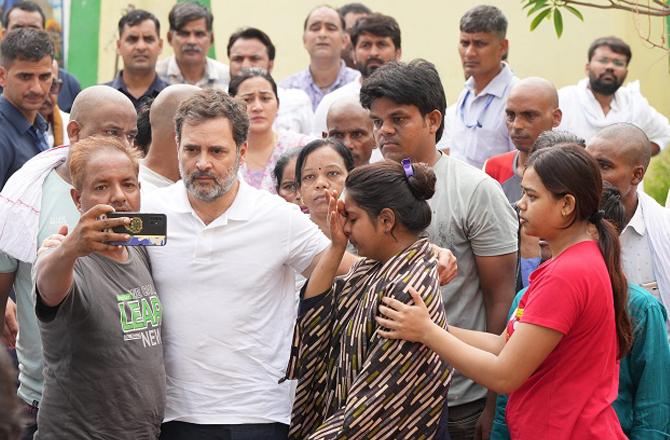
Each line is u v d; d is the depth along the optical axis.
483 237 5.60
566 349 4.50
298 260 5.18
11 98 7.57
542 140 6.07
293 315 5.26
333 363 4.71
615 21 10.85
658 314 5.07
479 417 5.74
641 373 5.03
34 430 5.67
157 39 9.45
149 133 6.58
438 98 5.50
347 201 4.68
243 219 5.09
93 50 11.09
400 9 11.31
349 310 4.70
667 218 6.11
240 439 4.97
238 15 11.31
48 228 5.66
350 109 7.02
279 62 11.38
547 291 4.47
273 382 5.09
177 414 5.01
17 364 6.37
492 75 8.51
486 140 8.49
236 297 5.04
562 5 6.07
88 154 4.84
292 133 7.93
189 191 5.03
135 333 4.82
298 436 4.82
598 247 4.63
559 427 4.50
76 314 4.65
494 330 5.66
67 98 9.64
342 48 10.13
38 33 7.56
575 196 4.54
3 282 5.78
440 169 5.64
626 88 9.49
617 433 4.57
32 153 7.62
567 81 11.03
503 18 8.46
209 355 5.00
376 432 4.43
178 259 5.04
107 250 4.46
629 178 5.92
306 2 11.34
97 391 4.73
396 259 4.59
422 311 4.44
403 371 4.44
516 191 7.24
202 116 5.03
